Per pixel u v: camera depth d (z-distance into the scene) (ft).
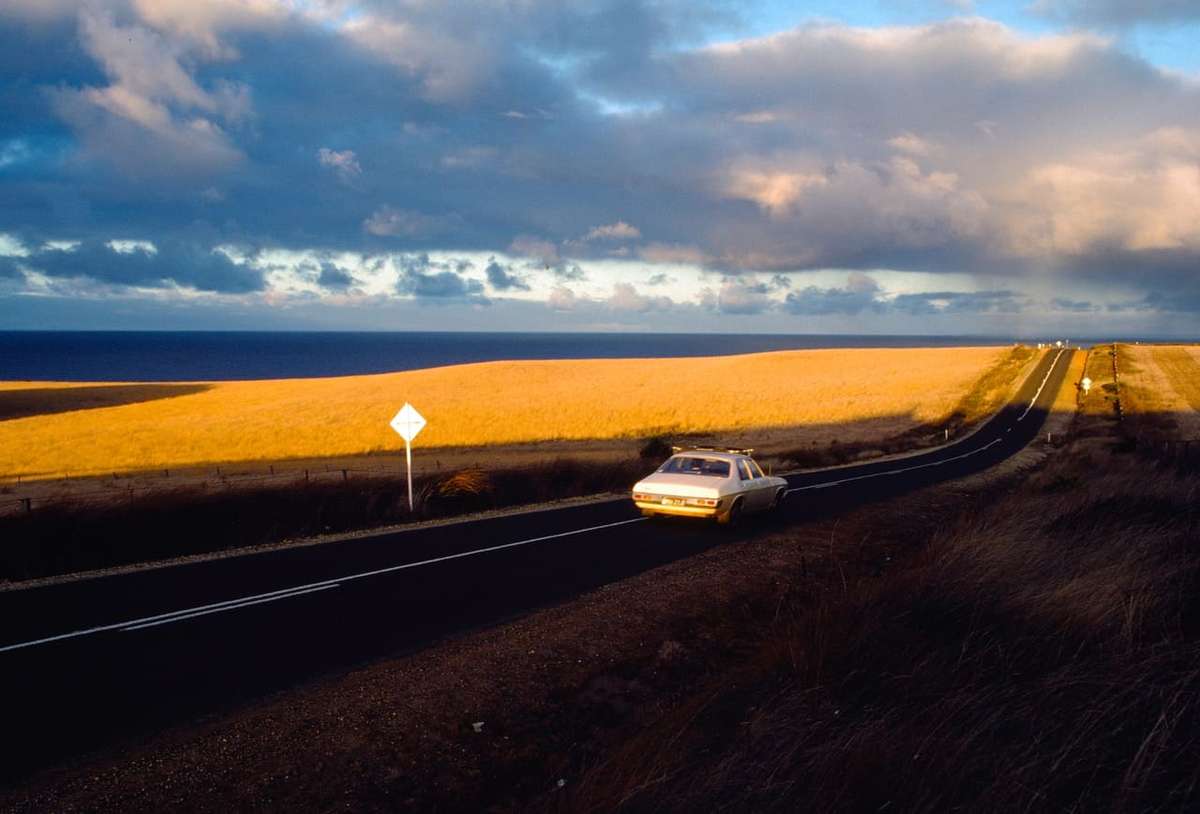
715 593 31.14
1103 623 20.66
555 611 28.27
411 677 21.54
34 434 170.19
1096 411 200.64
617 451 132.36
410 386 265.34
